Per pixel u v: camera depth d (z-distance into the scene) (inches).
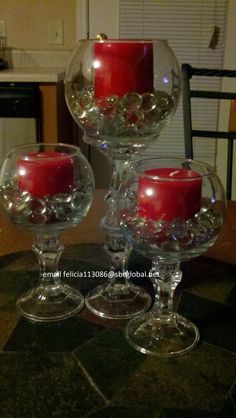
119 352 22.2
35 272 30.1
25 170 24.1
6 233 35.5
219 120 100.2
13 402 18.9
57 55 106.1
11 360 21.6
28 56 106.6
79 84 27.0
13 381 20.2
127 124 26.1
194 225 22.4
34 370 20.9
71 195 25.0
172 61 27.1
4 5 103.5
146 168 24.5
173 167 24.9
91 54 25.7
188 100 51.1
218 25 95.6
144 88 25.4
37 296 26.9
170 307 24.7
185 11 95.4
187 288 28.4
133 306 26.4
